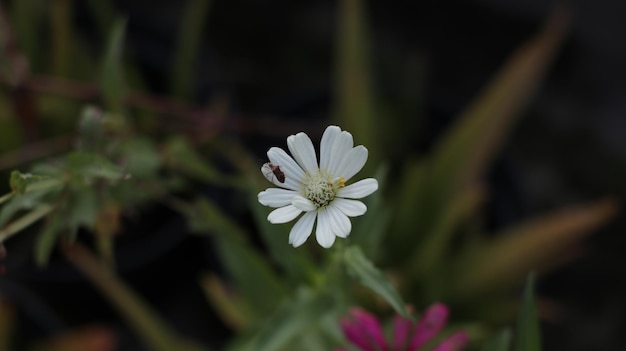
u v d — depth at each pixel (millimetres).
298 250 526
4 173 692
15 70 627
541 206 825
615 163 815
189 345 648
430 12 845
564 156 830
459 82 859
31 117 652
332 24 868
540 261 653
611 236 809
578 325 798
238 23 877
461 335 551
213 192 743
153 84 800
